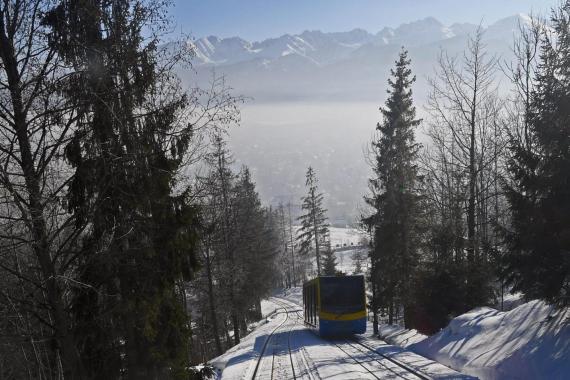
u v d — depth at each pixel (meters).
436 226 23.50
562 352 10.55
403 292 28.12
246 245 35.59
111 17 8.65
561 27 12.38
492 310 16.94
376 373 14.73
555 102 11.77
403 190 29.42
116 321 9.71
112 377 9.90
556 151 11.48
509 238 12.71
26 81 7.79
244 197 36.31
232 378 16.61
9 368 13.85
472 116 22.11
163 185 10.37
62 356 8.72
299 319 48.97
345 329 26.55
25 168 7.70
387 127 30.84
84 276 8.95
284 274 109.62
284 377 15.92
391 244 29.28
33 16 7.86
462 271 20.92
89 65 8.19
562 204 11.18
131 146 9.12
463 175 23.55
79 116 8.25
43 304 8.12
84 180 8.53
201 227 12.11
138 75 9.13
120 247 9.41
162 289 10.52
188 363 11.98
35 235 7.63
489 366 12.54
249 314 42.12
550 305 12.52
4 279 8.37
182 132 9.94
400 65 30.70
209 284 28.52
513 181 13.43
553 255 11.52
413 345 19.34
